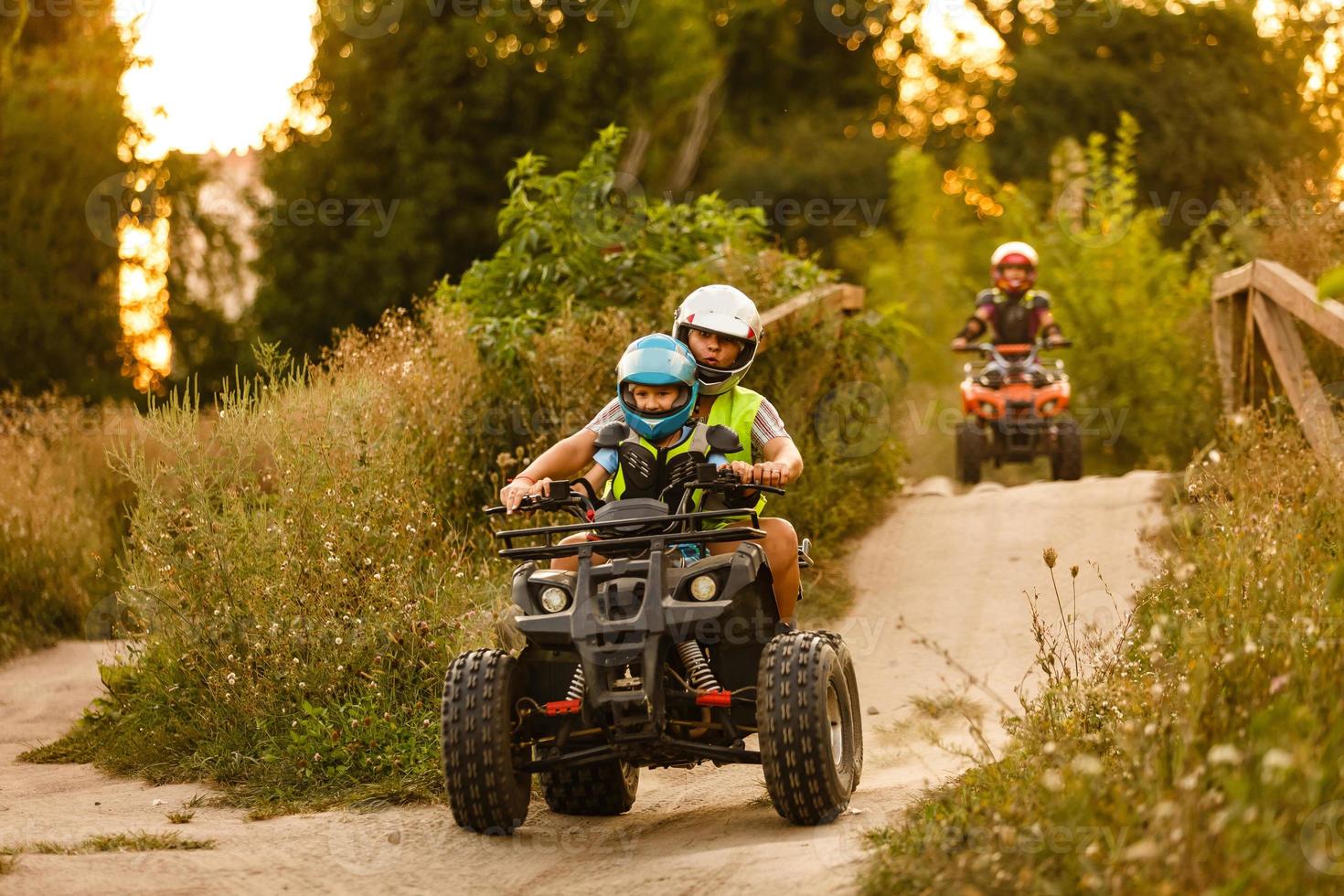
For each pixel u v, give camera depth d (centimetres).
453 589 1274
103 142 3597
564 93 3950
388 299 3759
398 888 789
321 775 1076
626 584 885
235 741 1137
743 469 924
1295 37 5675
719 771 1171
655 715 857
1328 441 1414
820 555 1814
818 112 6259
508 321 1877
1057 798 689
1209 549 1191
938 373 3681
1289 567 1016
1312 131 5531
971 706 1271
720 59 5512
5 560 1873
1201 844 578
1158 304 2858
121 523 2139
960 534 1888
